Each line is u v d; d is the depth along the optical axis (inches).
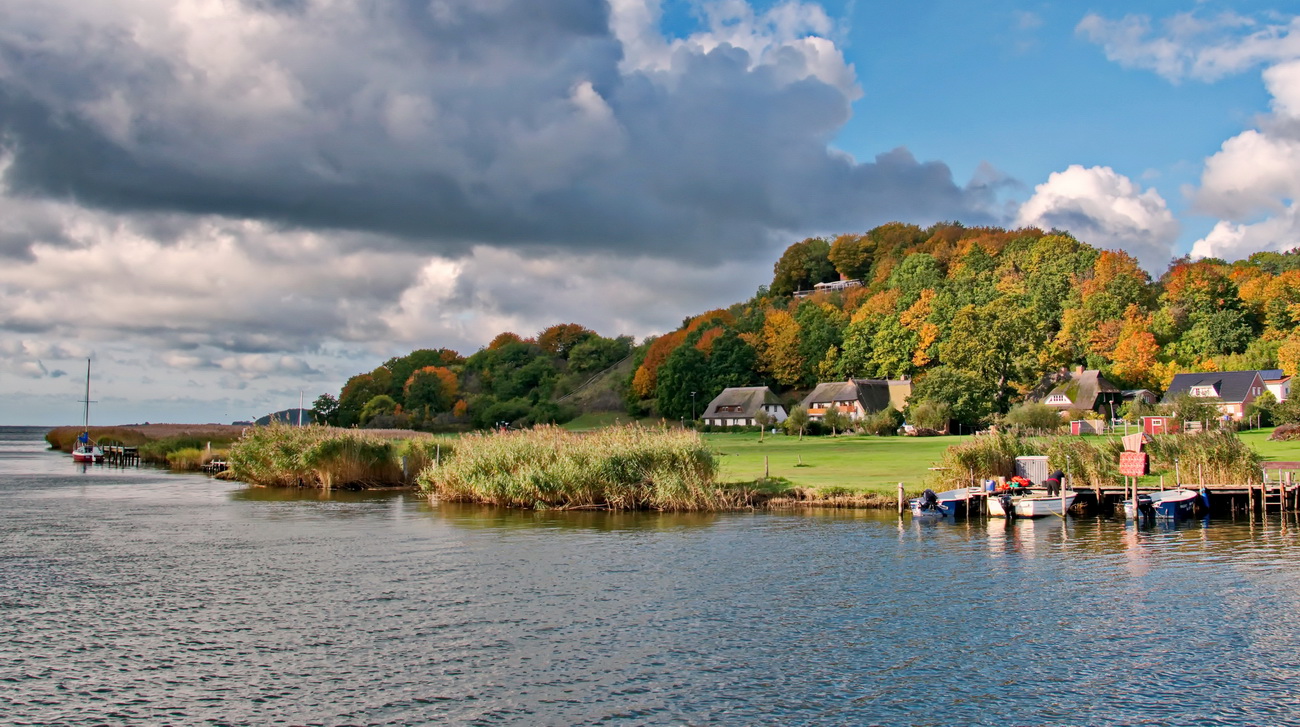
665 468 1946.4
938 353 6358.3
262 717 692.7
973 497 1841.8
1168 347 5821.9
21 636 904.9
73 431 5664.4
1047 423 4010.8
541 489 1945.1
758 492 1968.5
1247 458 1999.3
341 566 1262.3
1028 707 714.2
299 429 2677.2
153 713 701.3
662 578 1173.7
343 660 826.8
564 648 861.8
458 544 1453.0
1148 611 1000.9
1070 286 6815.9
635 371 7844.5
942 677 781.3
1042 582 1151.0
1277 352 5408.5
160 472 3324.3
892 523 1695.4
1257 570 1235.2
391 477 2576.3
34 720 687.1
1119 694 741.9
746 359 7071.9
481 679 775.1
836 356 7071.9
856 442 3779.5
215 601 1050.7
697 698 730.8
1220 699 730.8
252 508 2010.3
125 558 1336.1
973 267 7755.9
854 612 995.9
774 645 871.1
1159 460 2053.4
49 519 1809.8
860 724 679.1
